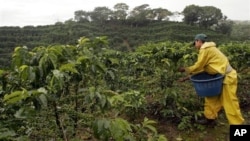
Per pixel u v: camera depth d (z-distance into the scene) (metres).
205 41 5.55
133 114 5.82
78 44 3.43
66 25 65.50
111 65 4.03
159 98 6.09
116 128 2.34
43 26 69.69
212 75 5.40
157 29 63.44
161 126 5.69
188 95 6.60
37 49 2.87
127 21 72.44
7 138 2.37
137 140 3.60
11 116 2.69
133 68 7.93
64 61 2.88
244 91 7.02
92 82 3.41
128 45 56.25
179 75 6.75
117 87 7.02
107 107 2.54
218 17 64.94
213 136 5.44
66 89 2.99
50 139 2.89
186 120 5.62
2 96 2.87
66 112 2.91
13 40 57.41
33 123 2.85
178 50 5.81
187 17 65.88
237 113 5.16
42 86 2.75
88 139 3.97
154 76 6.56
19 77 2.77
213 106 5.50
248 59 7.04
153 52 6.04
